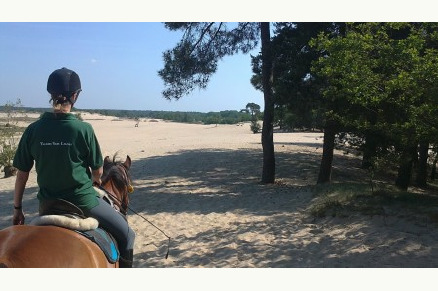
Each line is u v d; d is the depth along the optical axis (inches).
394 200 385.7
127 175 213.0
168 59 616.1
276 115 631.2
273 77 605.6
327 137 599.8
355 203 385.7
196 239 335.9
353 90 312.3
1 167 874.8
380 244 281.9
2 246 111.7
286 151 1005.8
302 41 528.1
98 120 3745.1
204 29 613.0
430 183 858.1
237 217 404.2
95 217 149.6
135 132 2130.9
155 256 299.3
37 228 124.9
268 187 584.7
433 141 324.8
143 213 437.7
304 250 288.0
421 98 316.2
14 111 811.4
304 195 482.6
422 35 329.4
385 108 366.0
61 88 141.1
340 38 317.1
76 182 141.5
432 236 285.6
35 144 138.9
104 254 138.9
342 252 276.5
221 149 1046.4
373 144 510.0
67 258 117.1
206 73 620.7
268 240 319.3
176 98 631.8
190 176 692.7
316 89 537.3
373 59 315.3
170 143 1316.4
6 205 485.4
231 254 291.6
